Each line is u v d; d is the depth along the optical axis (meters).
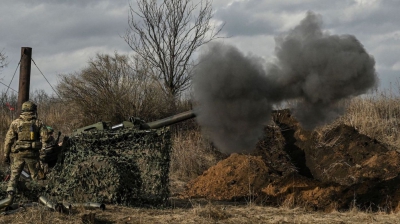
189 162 15.65
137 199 9.76
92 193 9.55
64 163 9.79
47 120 19.06
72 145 9.88
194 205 10.39
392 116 17.38
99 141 9.88
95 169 9.62
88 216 8.09
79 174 9.60
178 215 8.92
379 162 12.48
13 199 9.18
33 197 9.66
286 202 10.70
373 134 15.98
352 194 10.60
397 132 16.22
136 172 9.87
